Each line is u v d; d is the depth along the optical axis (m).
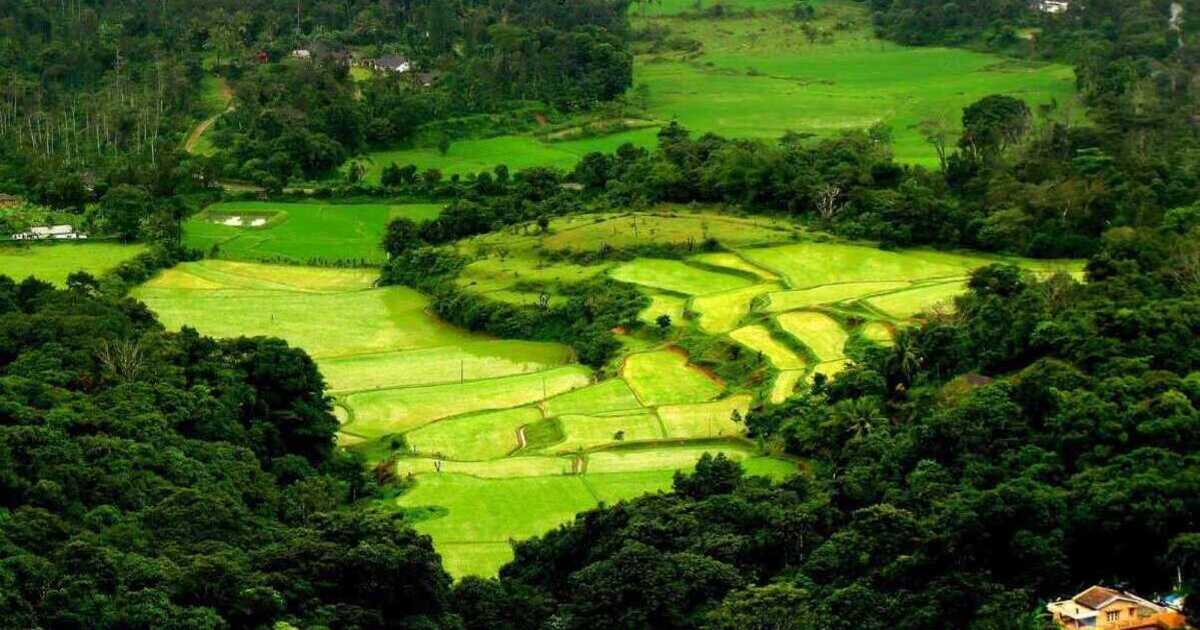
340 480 181.38
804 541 147.75
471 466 187.50
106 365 189.75
